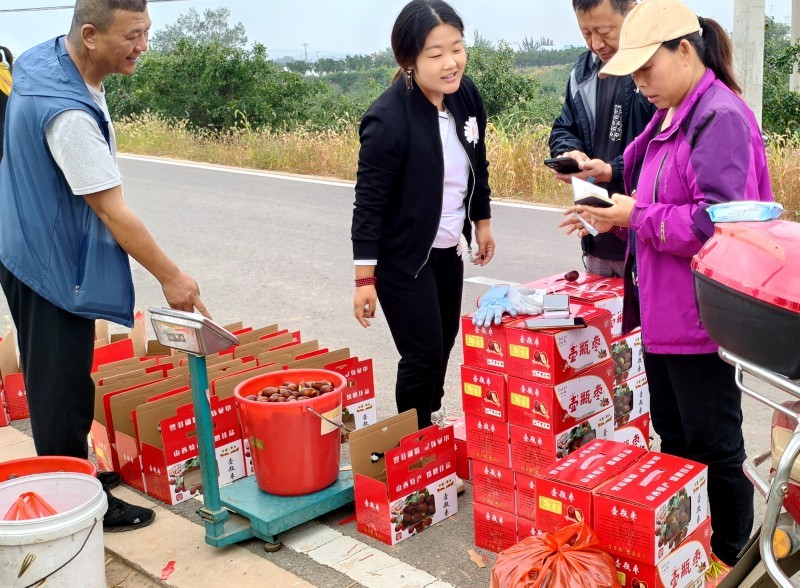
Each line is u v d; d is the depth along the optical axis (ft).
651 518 8.28
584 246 13.03
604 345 10.50
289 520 11.02
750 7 33.42
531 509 10.21
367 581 10.21
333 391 11.48
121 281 11.07
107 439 13.26
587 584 7.95
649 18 8.68
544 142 42.19
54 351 10.84
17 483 10.09
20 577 9.16
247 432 11.48
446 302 13.07
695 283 6.86
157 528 11.70
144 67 82.43
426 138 11.74
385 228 12.17
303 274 26.96
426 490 11.33
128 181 48.57
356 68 199.41
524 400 10.05
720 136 8.42
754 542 6.94
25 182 10.50
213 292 25.29
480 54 74.95
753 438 14.23
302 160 52.06
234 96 81.15
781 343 6.07
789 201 32.53
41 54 10.62
